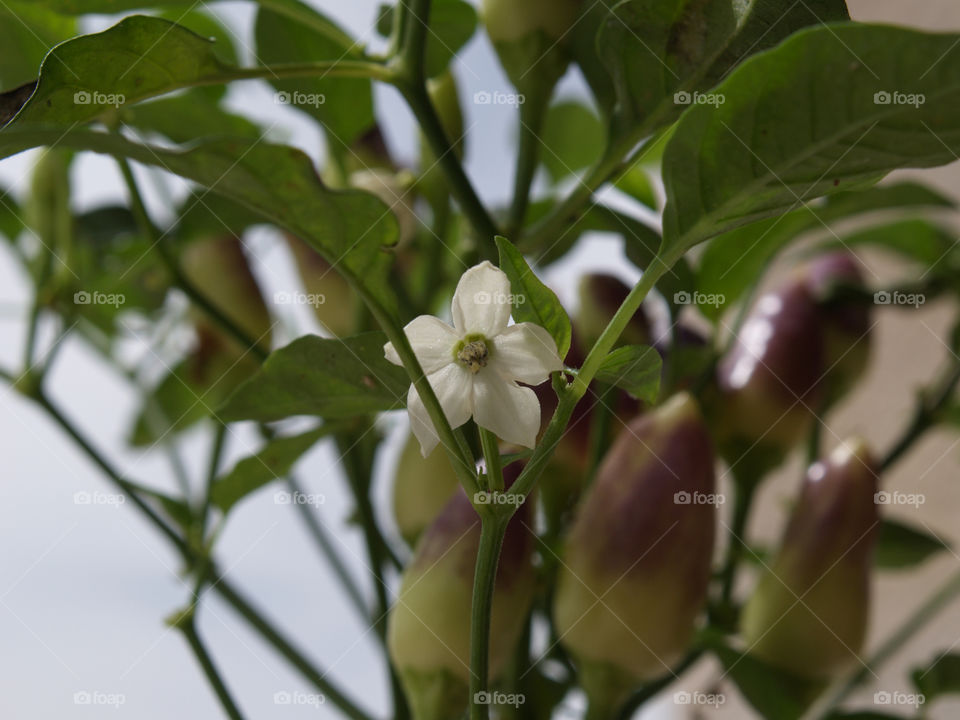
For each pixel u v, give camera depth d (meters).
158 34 0.19
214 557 0.27
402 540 0.25
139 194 0.26
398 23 0.23
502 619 0.22
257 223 0.28
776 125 0.18
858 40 0.17
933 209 0.27
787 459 0.27
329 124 0.27
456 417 0.18
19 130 0.18
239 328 0.27
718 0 0.21
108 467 0.27
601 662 0.23
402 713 0.25
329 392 0.22
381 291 0.19
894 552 0.29
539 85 0.24
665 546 0.22
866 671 0.28
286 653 0.26
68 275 0.28
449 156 0.23
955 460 0.36
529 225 0.30
